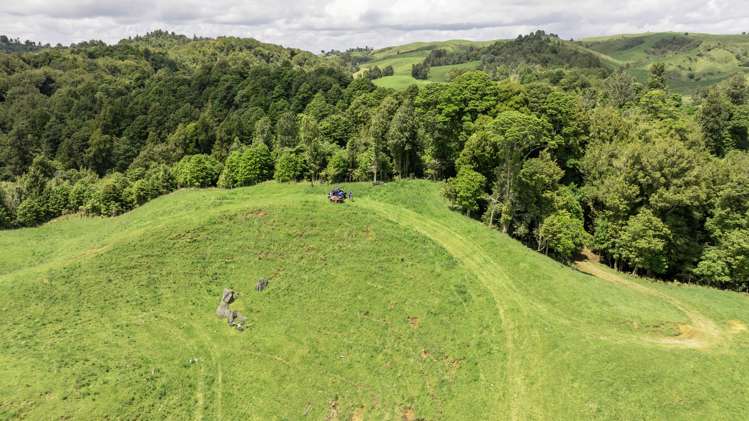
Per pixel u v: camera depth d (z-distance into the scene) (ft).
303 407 132.36
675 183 211.41
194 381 139.64
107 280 179.01
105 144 442.50
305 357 147.64
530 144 224.12
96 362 139.74
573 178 273.95
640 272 227.20
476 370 141.28
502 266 186.80
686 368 135.03
